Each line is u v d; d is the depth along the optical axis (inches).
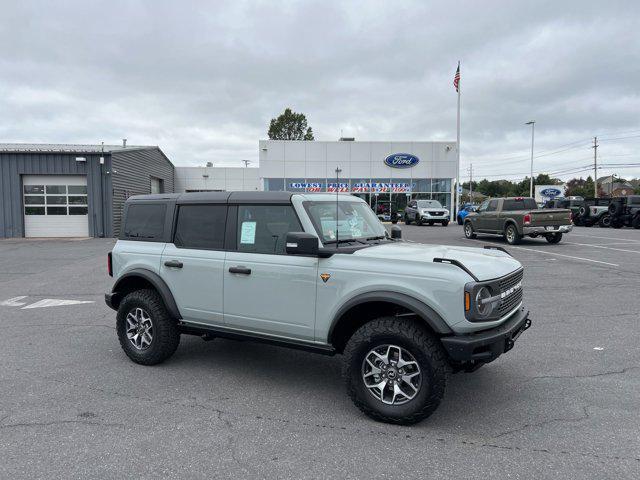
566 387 177.5
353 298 153.6
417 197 1483.8
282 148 1445.6
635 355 212.7
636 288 364.8
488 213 764.0
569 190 4114.2
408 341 143.2
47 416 155.3
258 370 199.8
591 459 127.3
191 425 148.9
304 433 143.6
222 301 183.2
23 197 936.9
